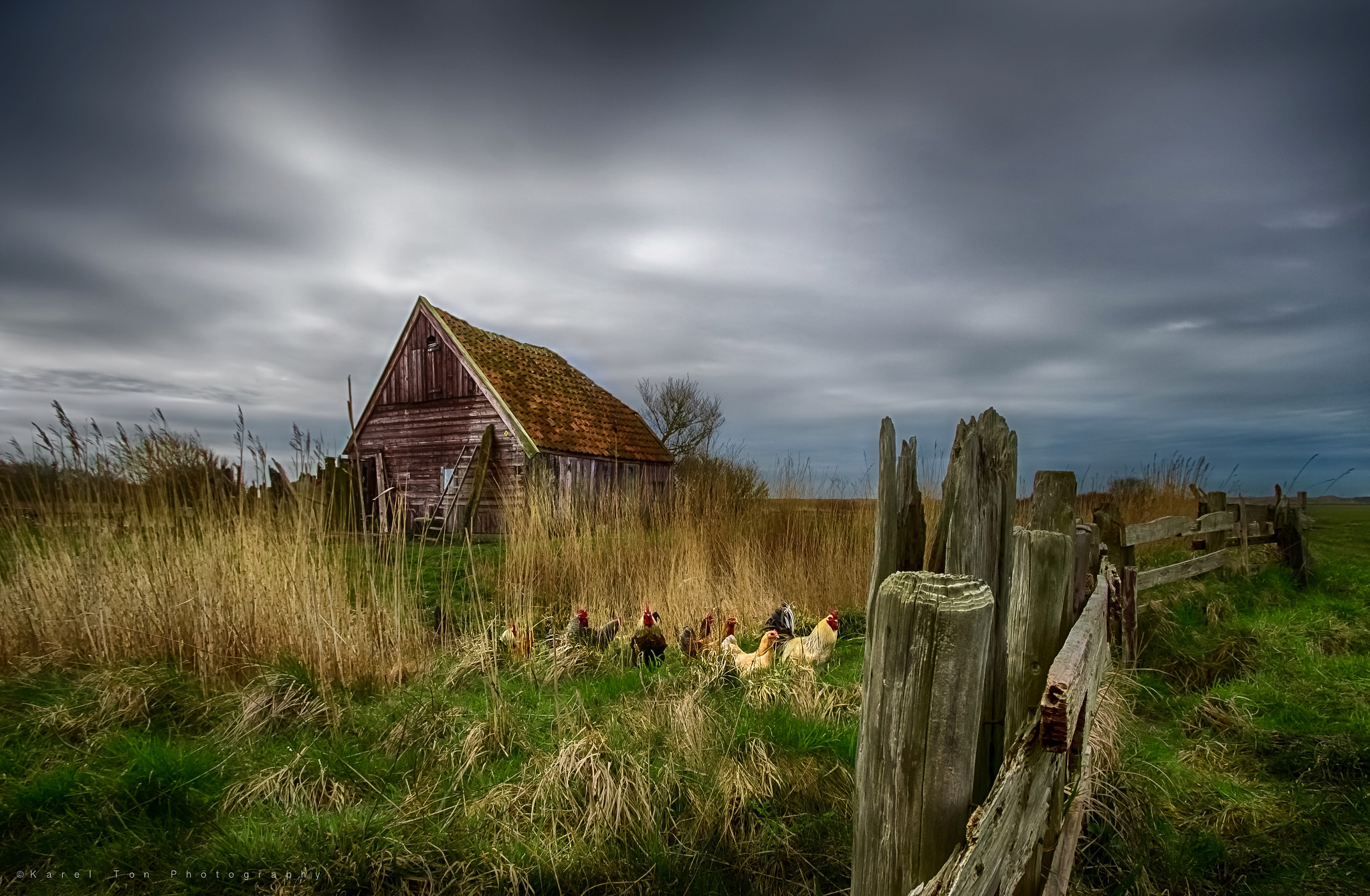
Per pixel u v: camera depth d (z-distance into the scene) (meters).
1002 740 1.80
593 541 8.97
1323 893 3.07
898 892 1.35
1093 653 2.51
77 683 5.04
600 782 3.72
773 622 6.93
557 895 3.11
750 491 12.12
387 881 3.14
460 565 8.91
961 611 1.29
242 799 3.72
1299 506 9.45
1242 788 3.91
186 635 5.62
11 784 3.69
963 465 1.72
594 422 19.05
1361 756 4.12
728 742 4.25
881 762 1.38
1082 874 3.15
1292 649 5.88
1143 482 13.27
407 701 4.87
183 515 6.69
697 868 3.27
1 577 6.09
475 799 3.71
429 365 17.08
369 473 17.22
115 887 3.07
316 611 5.59
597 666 5.94
